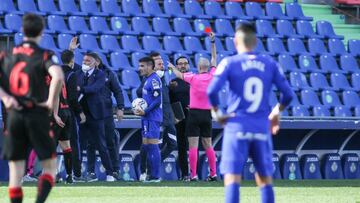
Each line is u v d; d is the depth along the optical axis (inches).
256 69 954.7
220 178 1988.2
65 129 1627.7
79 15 2359.7
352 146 2187.5
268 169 958.4
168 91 1825.8
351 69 2508.6
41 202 981.2
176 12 2539.4
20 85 966.4
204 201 1331.2
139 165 1888.5
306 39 2573.8
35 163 1765.5
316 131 2094.0
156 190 1534.2
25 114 965.2
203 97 1784.0
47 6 2378.2
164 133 1817.2
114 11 2454.5
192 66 2306.8
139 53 2246.6
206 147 1822.1
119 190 1520.7
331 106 2297.0
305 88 2317.9
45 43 2210.9
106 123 1729.8
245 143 948.0
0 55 981.2
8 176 1763.0
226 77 950.4
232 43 2443.4
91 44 2256.4
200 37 2443.4
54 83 968.9
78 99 1669.5
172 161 1930.4
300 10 2706.7
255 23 2566.4
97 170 1852.9
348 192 1581.0
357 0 2886.3
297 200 1389.0
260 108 953.5
